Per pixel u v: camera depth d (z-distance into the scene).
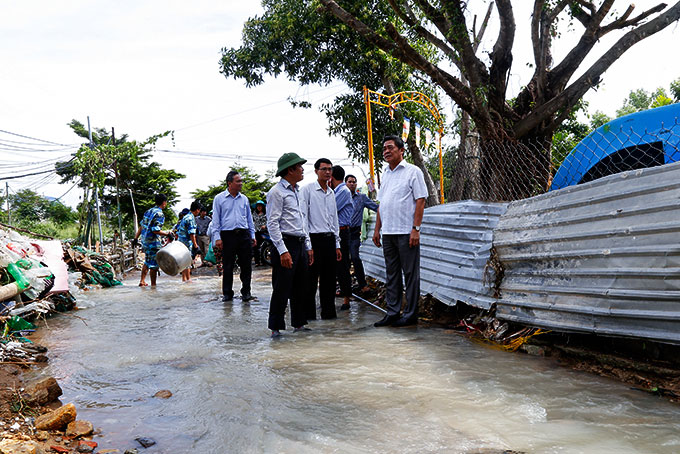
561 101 8.42
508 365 3.72
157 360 4.05
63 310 6.77
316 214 5.77
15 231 6.88
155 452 2.33
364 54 16.47
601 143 4.90
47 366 3.92
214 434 2.53
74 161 15.65
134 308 7.00
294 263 5.06
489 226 4.90
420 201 5.22
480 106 8.18
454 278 5.29
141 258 17.25
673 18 7.77
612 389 3.14
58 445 2.40
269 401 3.00
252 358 4.04
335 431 2.54
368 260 8.43
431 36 10.05
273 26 18.34
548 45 9.50
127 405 2.99
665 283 3.09
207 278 11.66
